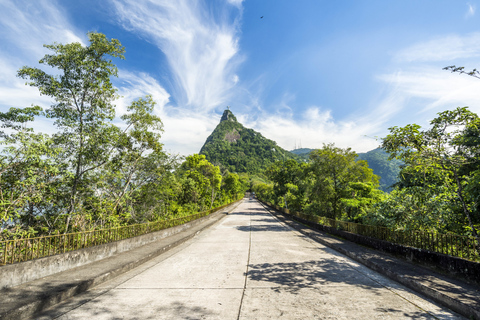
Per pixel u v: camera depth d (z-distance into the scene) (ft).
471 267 15.97
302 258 26.66
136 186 51.57
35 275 16.66
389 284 17.63
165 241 35.55
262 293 15.72
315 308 13.26
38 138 29.35
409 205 26.99
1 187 28.32
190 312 12.79
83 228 38.09
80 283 16.02
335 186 71.41
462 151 19.53
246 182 514.68
